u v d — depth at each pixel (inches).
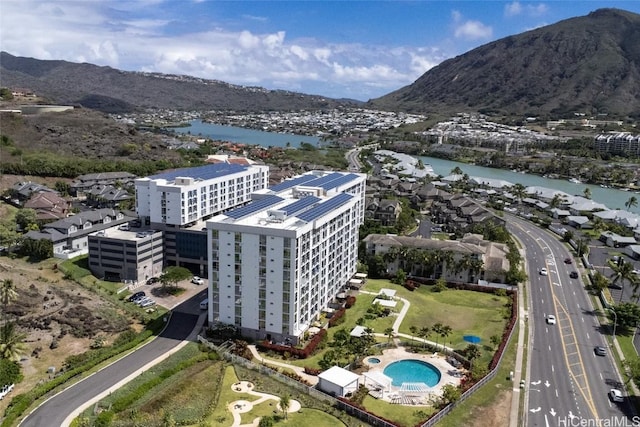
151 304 6368.1
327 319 6043.3
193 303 6501.0
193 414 4165.8
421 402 4463.6
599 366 5152.6
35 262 7534.5
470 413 4296.3
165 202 7731.3
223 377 4766.2
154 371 4827.8
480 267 7258.9
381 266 7480.3
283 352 5211.6
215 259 5447.8
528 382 4810.5
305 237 5339.6
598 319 6284.5
